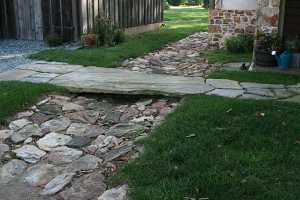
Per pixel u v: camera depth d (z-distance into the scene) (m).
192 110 4.88
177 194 3.20
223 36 10.60
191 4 40.41
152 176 3.49
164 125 4.52
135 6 14.01
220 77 6.73
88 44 10.16
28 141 4.51
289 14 8.70
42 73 6.89
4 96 5.40
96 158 4.10
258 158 3.73
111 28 10.91
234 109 4.90
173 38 12.84
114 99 5.85
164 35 13.63
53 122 4.98
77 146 4.39
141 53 9.56
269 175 3.45
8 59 8.45
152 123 4.89
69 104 5.56
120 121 5.04
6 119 4.95
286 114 4.79
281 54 7.56
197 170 3.54
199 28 16.39
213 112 4.78
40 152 4.27
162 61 8.77
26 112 5.22
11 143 4.48
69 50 9.37
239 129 4.34
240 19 10.33
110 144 4.38
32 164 4.05
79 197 3.43
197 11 28.78
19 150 4.32
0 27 11.84
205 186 3.29
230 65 8.27
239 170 3.52
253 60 7.88
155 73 7.37
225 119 4.60
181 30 15.59
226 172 3.48
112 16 12.27
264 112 4.85
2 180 3.78
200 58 9.16
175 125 4.47
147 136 4.34
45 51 9.12
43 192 3.56
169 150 3.91
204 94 5.64
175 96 5.69
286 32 8.76
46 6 11.10
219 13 10.49
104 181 3.64
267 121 4.54
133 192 3.30
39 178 3.78
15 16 11.60
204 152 3.84
